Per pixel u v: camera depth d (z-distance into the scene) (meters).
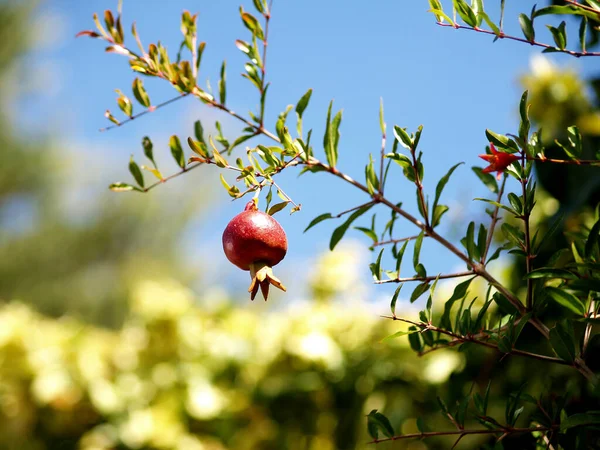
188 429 1.81
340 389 1.67
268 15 1.10
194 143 1.04
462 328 1.06
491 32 1.02
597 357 1.14
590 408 1.14
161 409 1.80
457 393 1.40
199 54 1.11
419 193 1.06
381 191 1.09
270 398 1.73
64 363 1.87
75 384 1.84
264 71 1.10
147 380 1.86
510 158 1.01
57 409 1.84
